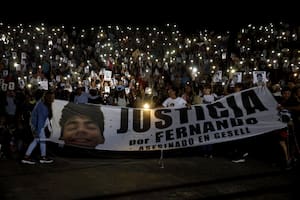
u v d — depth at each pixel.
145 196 7.32
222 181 8.29
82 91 12.63
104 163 9.87
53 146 10.82
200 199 7.17
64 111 9.69
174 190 7.68
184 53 17.39
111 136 9.73
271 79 14.80
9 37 16.48
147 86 15.68
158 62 17.16
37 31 17.27
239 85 10.68
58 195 7.34
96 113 9.73
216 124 9.66
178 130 9.70
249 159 10.38
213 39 18.62
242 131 9.54
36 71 15.22
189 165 9.70
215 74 14.20
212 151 11.12
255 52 16.95
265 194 7.45
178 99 10.68
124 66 16.50
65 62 15.77
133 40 19.05
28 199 7.11
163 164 9.79
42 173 8.86
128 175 8.75
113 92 14.20
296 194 7.44
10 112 11.96
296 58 15.43
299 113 9.55
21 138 10.71
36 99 11.20
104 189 7.72
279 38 16.98
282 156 9.88
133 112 9.76
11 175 8.67
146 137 9.71
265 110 9.55
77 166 9.55
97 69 16.70
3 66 13.90
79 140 9.69
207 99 11.09
